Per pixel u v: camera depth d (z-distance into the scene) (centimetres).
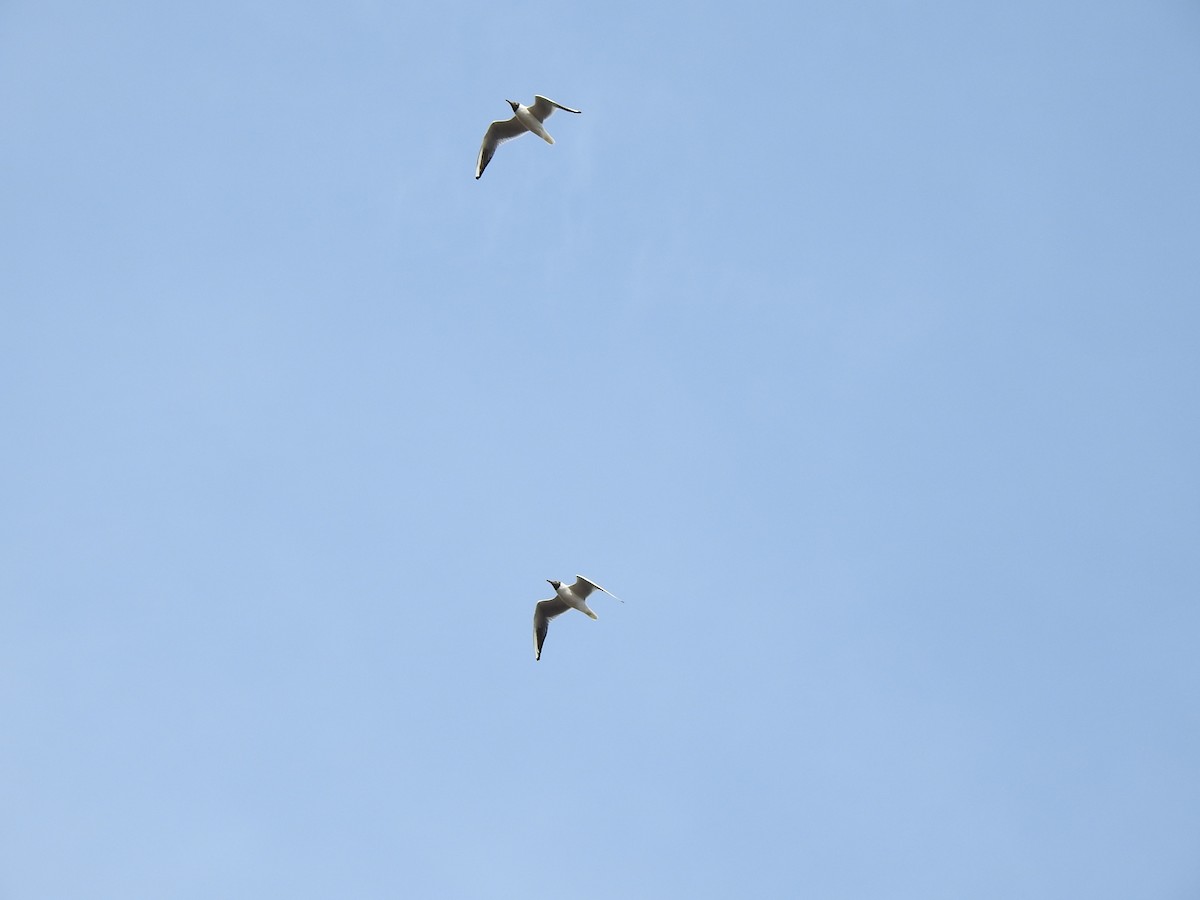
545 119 4903
